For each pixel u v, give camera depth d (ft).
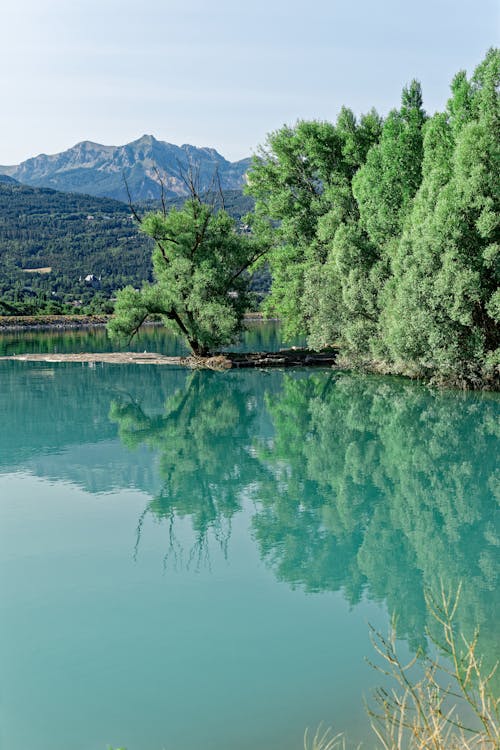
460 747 18.95
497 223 99.04
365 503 55.77
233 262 170.19
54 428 90.53
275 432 86.33
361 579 39.86
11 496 58.80
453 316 103.04
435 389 116.57
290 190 168.45
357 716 25.49
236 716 25.86
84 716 26.32
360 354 139.54
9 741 24.67
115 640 32.60
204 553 44.42
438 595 37.40
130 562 43.19
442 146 116.16
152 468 68.44
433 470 65.57
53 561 43.34
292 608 35.94
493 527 49.47
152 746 24.34
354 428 87.15
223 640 32.27
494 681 27.12
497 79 105.29
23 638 32.89
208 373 152.56
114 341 273.33
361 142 157.69
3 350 225.56
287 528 49.83
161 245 166.50
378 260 132.16
